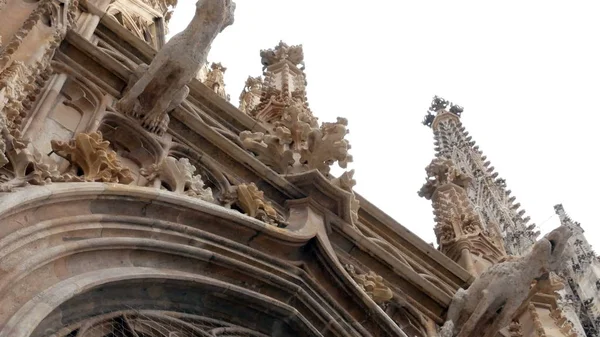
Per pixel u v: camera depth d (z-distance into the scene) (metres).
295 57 18.34
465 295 10.51
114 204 7.55
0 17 8.91
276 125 12.77
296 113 12.07
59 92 9.24
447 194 17.28
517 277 10.19
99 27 11.63
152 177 8.67
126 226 7.50
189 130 10.20
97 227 7.18
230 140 10.99
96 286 6.79
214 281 8.06
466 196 17.30
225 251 8.38
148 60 11.66
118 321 7.06
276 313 8.55
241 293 8.25
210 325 8.03
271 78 16.97
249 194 9.52
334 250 10.29
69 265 6.78
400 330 9.16
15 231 6.31
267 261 8.77
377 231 11.98
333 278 9.20
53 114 8.86
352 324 8.98
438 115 53.19
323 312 8.81
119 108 9.59
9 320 5.76
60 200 6.89
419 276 10.75
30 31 8.98
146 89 9.62
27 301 6.07
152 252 7.68
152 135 9.55
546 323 12.73
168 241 7.87
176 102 9.73
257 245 8.88
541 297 13.25
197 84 11.73
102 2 12.45
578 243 40.16
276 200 10.24
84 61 10.08
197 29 9.48
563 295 29.77
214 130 10.32
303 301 8.77
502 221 41.38
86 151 8.01
